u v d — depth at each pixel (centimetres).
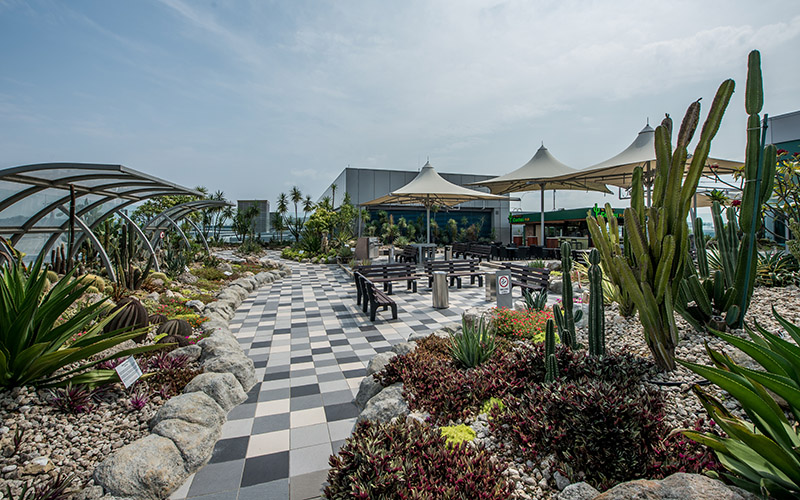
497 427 261
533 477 219
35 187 690
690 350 324
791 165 488
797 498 161
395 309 711
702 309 357
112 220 1166
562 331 365
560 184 1652
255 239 4069
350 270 1423
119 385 345
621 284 383
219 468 273
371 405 319
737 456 177
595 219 371
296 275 1454
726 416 208
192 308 700
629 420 218
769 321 351
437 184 1473
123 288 719
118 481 230
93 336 345
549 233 2611
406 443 233
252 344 579
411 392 322
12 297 322
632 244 304
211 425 307
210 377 371
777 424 172
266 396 395
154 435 274
